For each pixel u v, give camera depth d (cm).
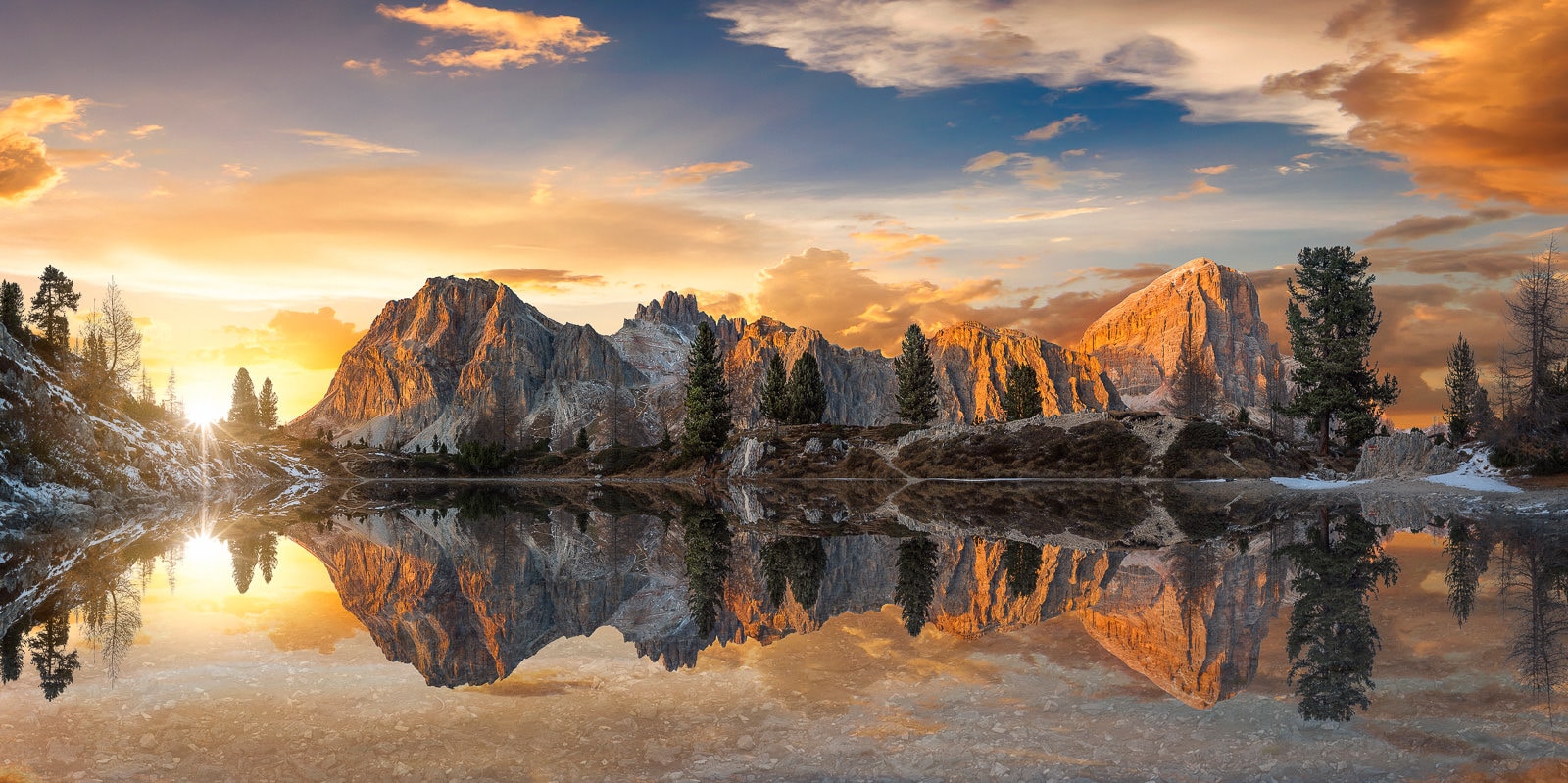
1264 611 1875
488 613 2078
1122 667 1425
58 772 1017
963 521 4488
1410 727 1089
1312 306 9075
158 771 1020
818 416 12900
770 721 1176
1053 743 1066
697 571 2809
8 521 5131
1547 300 5684
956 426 10775
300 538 4141
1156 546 3153
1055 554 2988
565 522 4994
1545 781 912
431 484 12600
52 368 8500
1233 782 927
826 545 3503
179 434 9981
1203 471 8519
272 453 14688
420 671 1490
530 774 998
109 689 1381
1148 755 1014
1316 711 1163
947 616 1905
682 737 1119
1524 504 4453
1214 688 1285
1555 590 2056
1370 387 8981
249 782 981
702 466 12394
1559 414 5647
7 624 1972
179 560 3281
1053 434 9800
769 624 1870
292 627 1912
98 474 6838
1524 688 1248
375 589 2512
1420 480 6156
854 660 1518
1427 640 1563
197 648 1695
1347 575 2330
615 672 1460
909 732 1117
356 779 988
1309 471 8481
